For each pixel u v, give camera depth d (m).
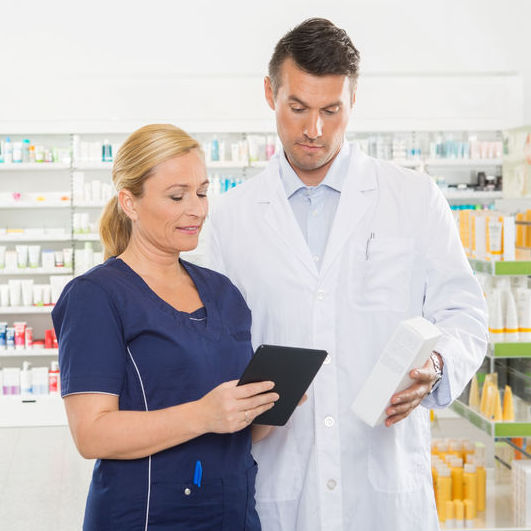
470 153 7.10
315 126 1.61
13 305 6.86
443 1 7.12
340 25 7.11
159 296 1.48
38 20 6.92
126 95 6.95
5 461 5.07
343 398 1.73
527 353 3.34
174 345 1.43
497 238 3.37
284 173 1.83
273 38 7.05
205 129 7.01
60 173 7.21
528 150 4.90
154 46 7.00
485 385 3.45
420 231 1.79
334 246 1.76
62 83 6.91
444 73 7.16
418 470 1.76
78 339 1.38
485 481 3.47
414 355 1.41
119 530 1.38
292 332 1.75
